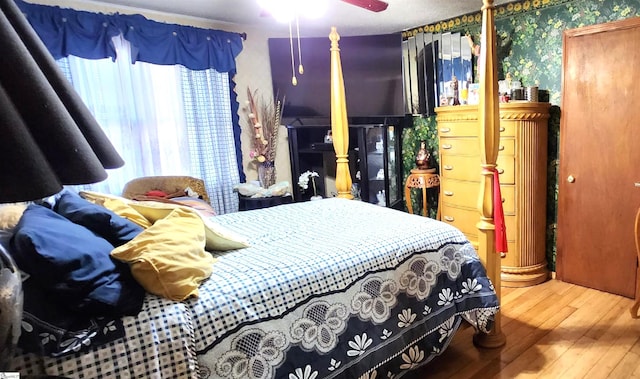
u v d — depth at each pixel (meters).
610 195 2.82
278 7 2.21
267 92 4.10
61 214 1.47
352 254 1.74
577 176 2.97
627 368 2.02
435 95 3.88
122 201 1.82
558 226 3.15
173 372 1.21
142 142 3.34
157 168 3.43
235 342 1.33
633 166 2.68
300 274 1.56
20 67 0.52
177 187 3.41
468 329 2.45
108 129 3.13
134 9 3.20
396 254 1.82
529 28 3.14
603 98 2.76
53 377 0.80
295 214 2.55
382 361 1.66
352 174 4.36
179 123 3.52
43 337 1.06
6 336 0.72
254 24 3.81
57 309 1.12
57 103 0.56
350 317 1.62
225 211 3.87
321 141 4.47
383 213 2.45
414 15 3.53
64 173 0.56
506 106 2.91
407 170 4.37
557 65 3.01
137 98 3.27
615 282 2.87
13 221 1.42
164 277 1.31
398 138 4.28
